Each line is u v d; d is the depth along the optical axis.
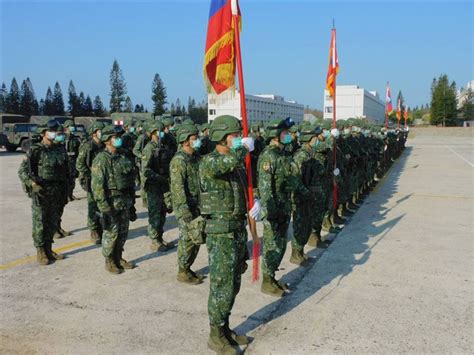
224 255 3.62
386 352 3.63
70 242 7.07
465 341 3.80
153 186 6.43
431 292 4.91
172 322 4.21
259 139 10.48
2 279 5.36
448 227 7.95
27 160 5.74
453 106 81.12
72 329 4.08
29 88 74.50
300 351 3.67
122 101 68.38
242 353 3.66
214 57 4.47
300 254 5.89
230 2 4.39
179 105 80.31
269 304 4.62
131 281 5.29
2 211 9.54
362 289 5.01
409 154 26.53
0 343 3.83
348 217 8.81
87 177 6.82
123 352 3.67
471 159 22.52
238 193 3.68
